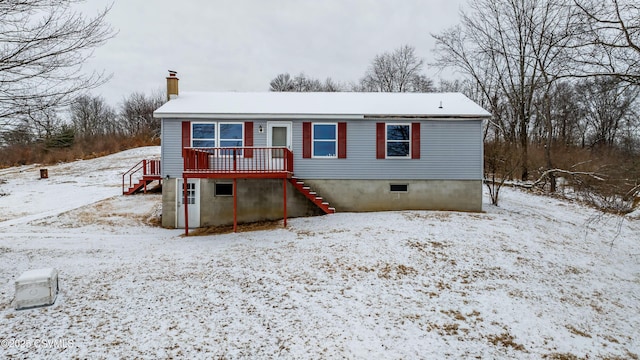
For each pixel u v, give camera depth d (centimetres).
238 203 1515
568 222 1579
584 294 809
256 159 1432
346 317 638
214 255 1011
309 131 1520
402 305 691
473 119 1512
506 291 776
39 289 661
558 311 716
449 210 1529
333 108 1573
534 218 1507
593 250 1155
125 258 1015
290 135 1520
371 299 709
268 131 1516
